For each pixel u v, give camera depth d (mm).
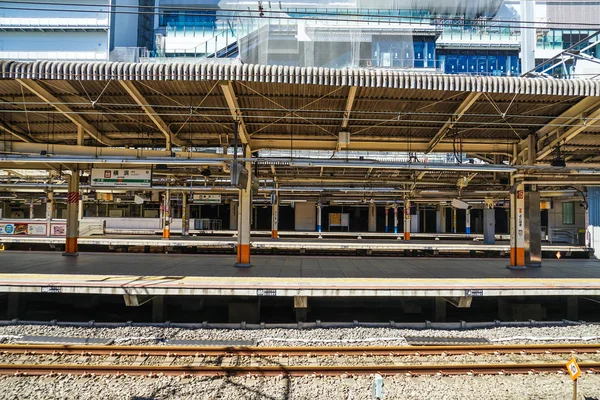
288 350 8094
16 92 10617
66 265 13242
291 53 34125
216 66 9141
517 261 13945
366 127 12664
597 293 10297
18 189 24438
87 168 15750
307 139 13859
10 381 6781
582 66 24047
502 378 7148
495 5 36812
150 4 46031
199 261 14672
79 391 6500
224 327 9516
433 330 9547
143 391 6500
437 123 12227
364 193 28703
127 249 22156
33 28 37562
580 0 36188
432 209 38750
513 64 37469
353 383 6883
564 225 30359
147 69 9086
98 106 11375
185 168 17469
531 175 14086
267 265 13922
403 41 35594
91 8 37938
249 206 13547
